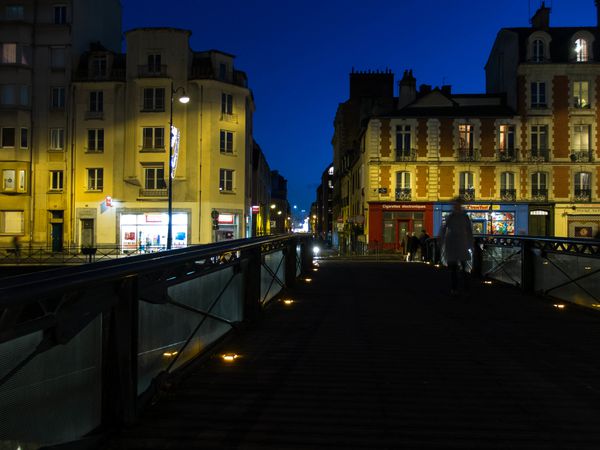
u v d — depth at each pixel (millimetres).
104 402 3525
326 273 16297
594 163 40781
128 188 41906
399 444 3457
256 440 3496
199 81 41969
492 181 40938
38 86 42312
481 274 14695
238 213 43719
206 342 5613
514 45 41375
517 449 3393
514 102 41312
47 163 42250
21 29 41844
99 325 3475
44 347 2721
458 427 3764
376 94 61500
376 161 41031
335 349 6105
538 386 4750
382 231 41000
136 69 41938
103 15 47375
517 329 7305
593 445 3465
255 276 7535
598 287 7926
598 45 41281
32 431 2703
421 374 5113
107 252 40031
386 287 12234
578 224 40906
